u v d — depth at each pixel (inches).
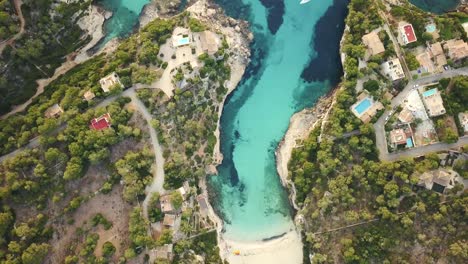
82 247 3366.1
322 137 3612.2
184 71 3609.7
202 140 3732.8
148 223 3526.1
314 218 3602.4
